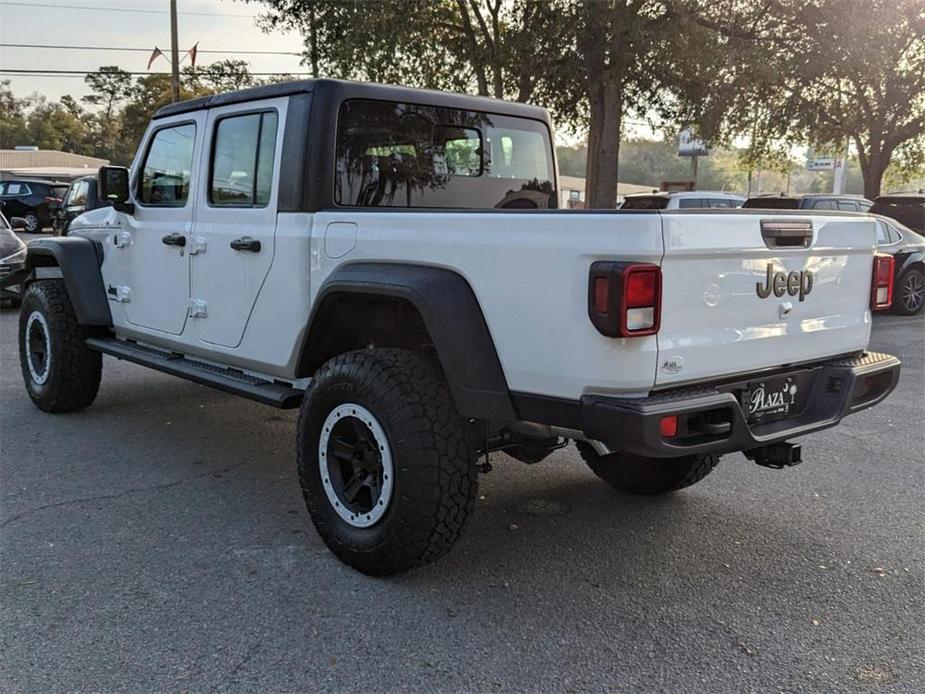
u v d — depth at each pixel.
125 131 60.12
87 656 2.85
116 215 5.29
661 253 2.71
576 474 4.90
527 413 3.03
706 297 2.93
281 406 3.91
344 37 13.94
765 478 4.83
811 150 26.09
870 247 3.70
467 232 3.12
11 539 3.82
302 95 3.84
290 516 4.15
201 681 2.71
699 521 4.16
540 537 3.94
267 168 4.01
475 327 3.11
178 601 3.24
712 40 13.27
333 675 2.76
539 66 14.13
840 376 3.46
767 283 3.16
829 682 2.75
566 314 2.84
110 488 4.52
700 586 3.44
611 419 2.77
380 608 3.21
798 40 14.18
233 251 4.20
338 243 3.62
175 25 27.28
